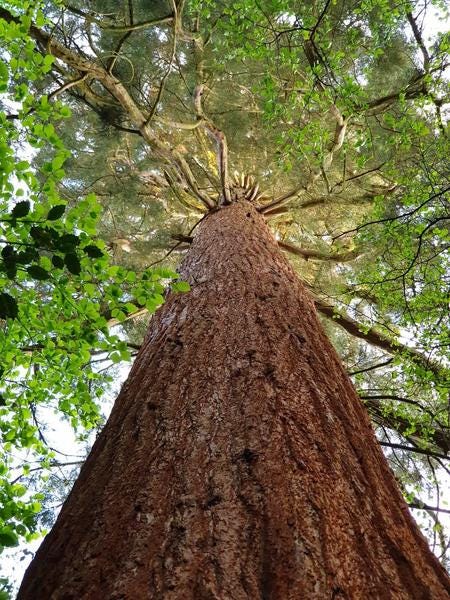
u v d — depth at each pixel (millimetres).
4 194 2857
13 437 3900
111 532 1531
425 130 5535
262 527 1461
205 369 2283
